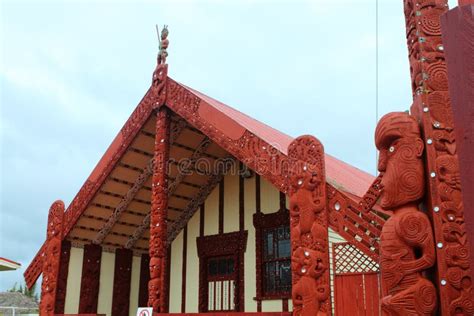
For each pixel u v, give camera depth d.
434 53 4.43
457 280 3.82
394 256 4.08
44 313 11.31
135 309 13.13
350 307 6.52
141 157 11.45
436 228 3.99
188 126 10.96
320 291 6.60
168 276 13.16
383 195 4.37
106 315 12.41
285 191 7.44
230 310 11.66
